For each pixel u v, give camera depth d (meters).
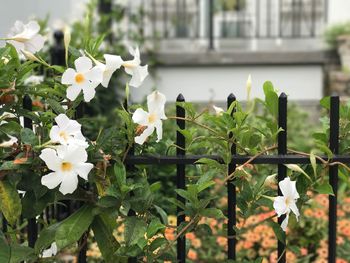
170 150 1.25
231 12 5.23
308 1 5.20
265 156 1.20
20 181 1.11
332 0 5.18
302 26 5.24
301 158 1.20
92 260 1.93
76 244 1.35
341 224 2.12
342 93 4.38
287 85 4.47
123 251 1.14
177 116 1.22
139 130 1.13
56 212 1.60
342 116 1.27
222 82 4.47
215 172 1.21
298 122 3.47
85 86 1.10
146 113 1.12
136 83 1.16
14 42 1.21
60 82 1.22
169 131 2.37
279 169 1.21
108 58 1.13
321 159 1.21
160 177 1.96
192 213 1.17
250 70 4.46
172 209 1.67
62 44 2.62
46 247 1.18
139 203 1.15
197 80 4.46
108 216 1.15
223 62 4.44
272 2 5.28
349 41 4.57
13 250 1.14
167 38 4.93
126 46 4.32
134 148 1.19
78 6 4.03
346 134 1.26
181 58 4.45
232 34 5.24
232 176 1.19
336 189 1.24
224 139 1.19
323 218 2.11
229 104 1.21
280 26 4.93
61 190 1.05
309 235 2.06
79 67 1.10
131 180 1.14
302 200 1.23
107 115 3.20
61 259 1.36
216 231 2.10
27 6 3.37
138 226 1.13
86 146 1.06
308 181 1.23
